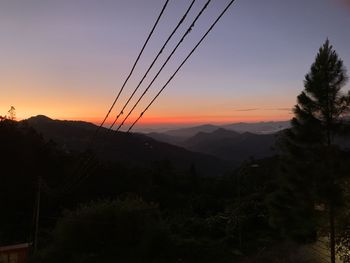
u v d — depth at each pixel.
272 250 26.48
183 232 31.94
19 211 46.59
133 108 7.68
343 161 22.34
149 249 27.84
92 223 29.78
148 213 30.78
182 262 26.61
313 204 23.30
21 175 49.97
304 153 23.56
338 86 23.08
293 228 24.31
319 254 23.86
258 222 31.91
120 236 29.91
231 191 61.31
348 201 21.88
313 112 23.39
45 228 42.50
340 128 23.05
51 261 28.20
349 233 21.58
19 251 28.09
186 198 59.94
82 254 28.88
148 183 65.69
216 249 28.19
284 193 24.72
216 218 33.91
